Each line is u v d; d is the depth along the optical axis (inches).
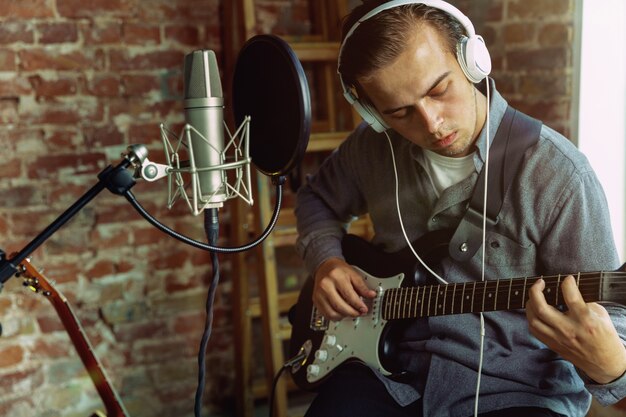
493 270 63.0
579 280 51.6
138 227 111.3
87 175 108.1
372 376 66.3
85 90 107.0
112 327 111.5
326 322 71.7
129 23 108.3
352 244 73.2
